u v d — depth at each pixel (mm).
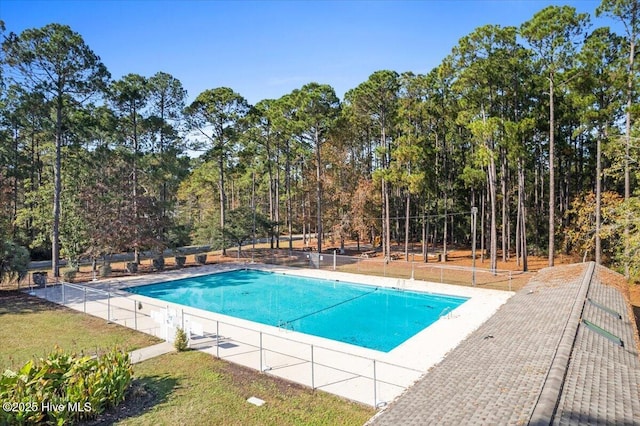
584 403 5137
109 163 27438
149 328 14125
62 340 12867
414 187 26422
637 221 15953
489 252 31969
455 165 35094
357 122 33469
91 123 25594
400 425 5422
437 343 12547
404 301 19828
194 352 11812
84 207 25406
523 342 8086
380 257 31734
